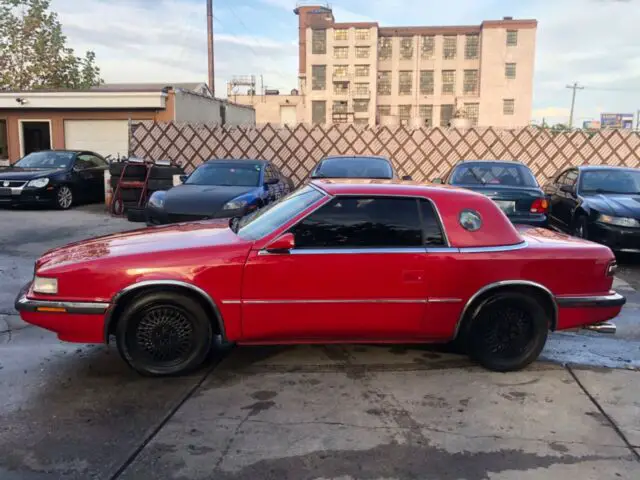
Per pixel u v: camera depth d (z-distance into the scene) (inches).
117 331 160.6
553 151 615.5
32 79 935.7
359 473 118.6
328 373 170.6
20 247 350.6
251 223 184.5
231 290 158.6
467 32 3216.0
